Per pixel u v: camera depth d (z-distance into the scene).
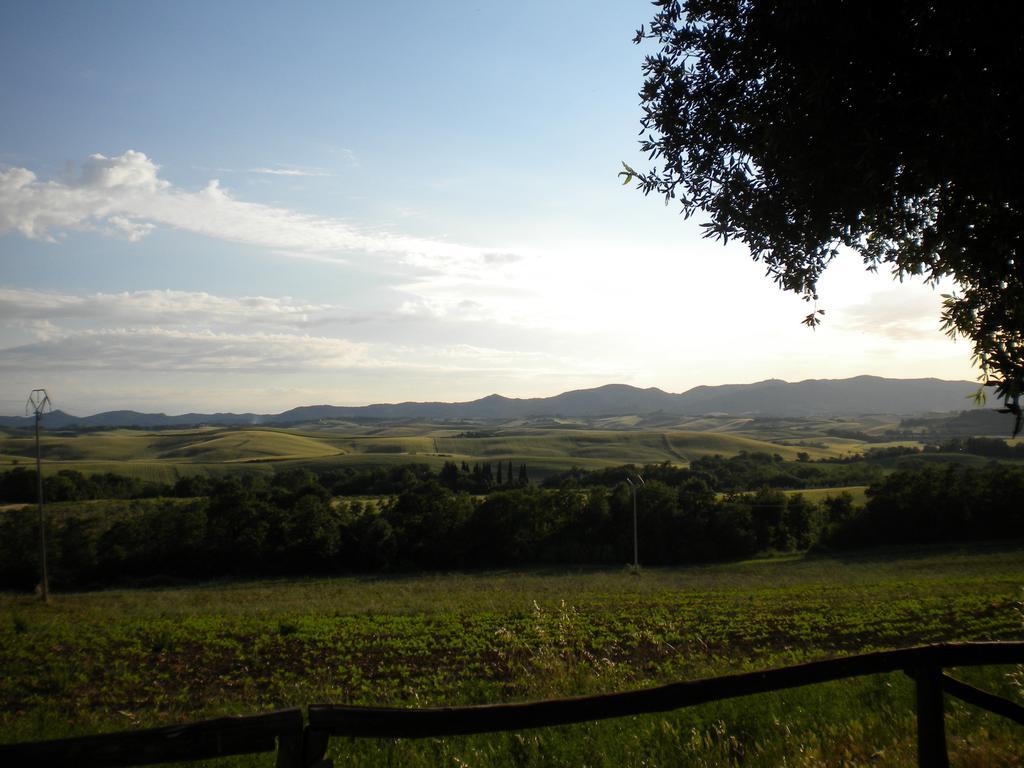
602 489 69.00
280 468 141.50
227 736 3.21
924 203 6.93
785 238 7.00
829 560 59.94
